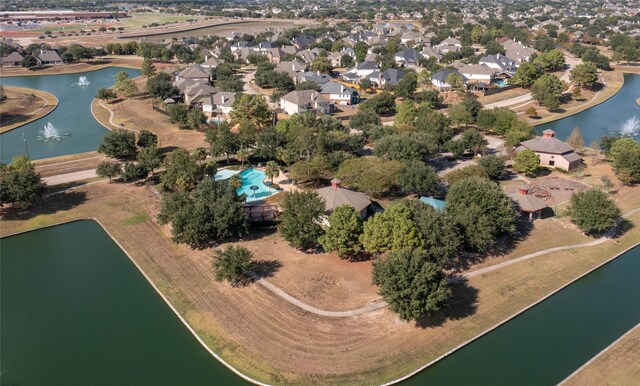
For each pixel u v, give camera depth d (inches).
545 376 2598.4
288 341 2755.9
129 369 2650.1
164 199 3932.1
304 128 5285.4
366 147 5885.8
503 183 4795.8
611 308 3134.8
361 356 2657.5
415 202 3550.7
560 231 3887.8
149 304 3166.8
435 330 2851.9
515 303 3125.0
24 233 4023.1
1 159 5625.0
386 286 2780.5
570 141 5748.0
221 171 5054.1
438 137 5595.5
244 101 6501.0
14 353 2760.8
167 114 7288.4
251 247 3634.4
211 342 2807.6
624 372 2561.5
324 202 3602.4
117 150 5408.5
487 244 3565.5
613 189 4606.3
